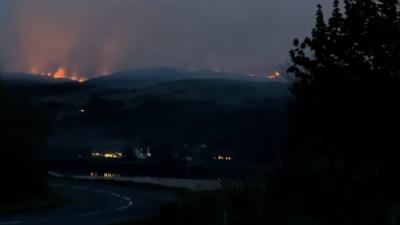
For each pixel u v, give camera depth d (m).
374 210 18.20
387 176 20.09
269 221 18.52
